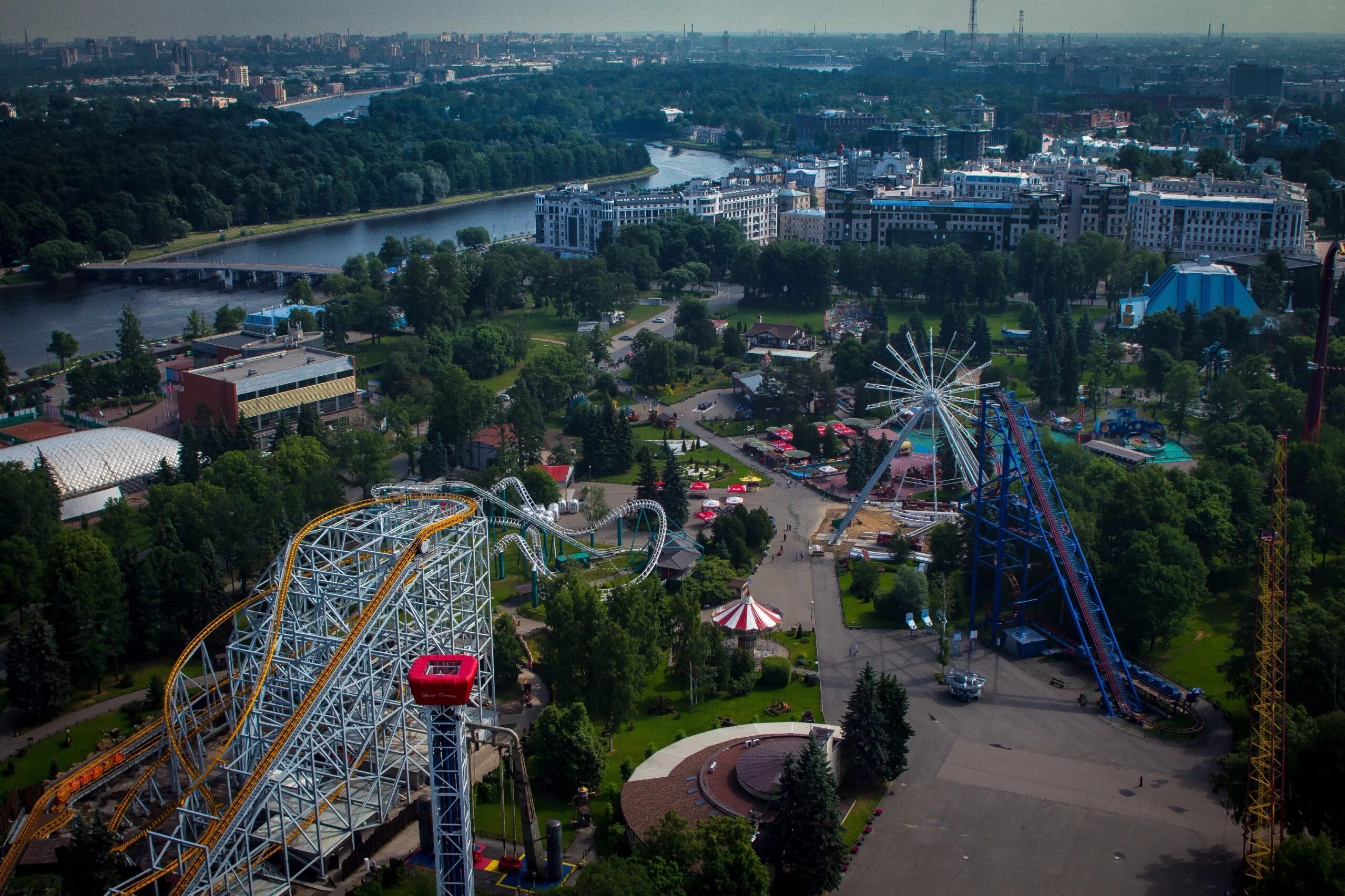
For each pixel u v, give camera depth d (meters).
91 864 194.12
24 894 199.38
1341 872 174.50
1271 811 193.75
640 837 199.75
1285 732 199.38
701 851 191.12
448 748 174.88
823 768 198.50
